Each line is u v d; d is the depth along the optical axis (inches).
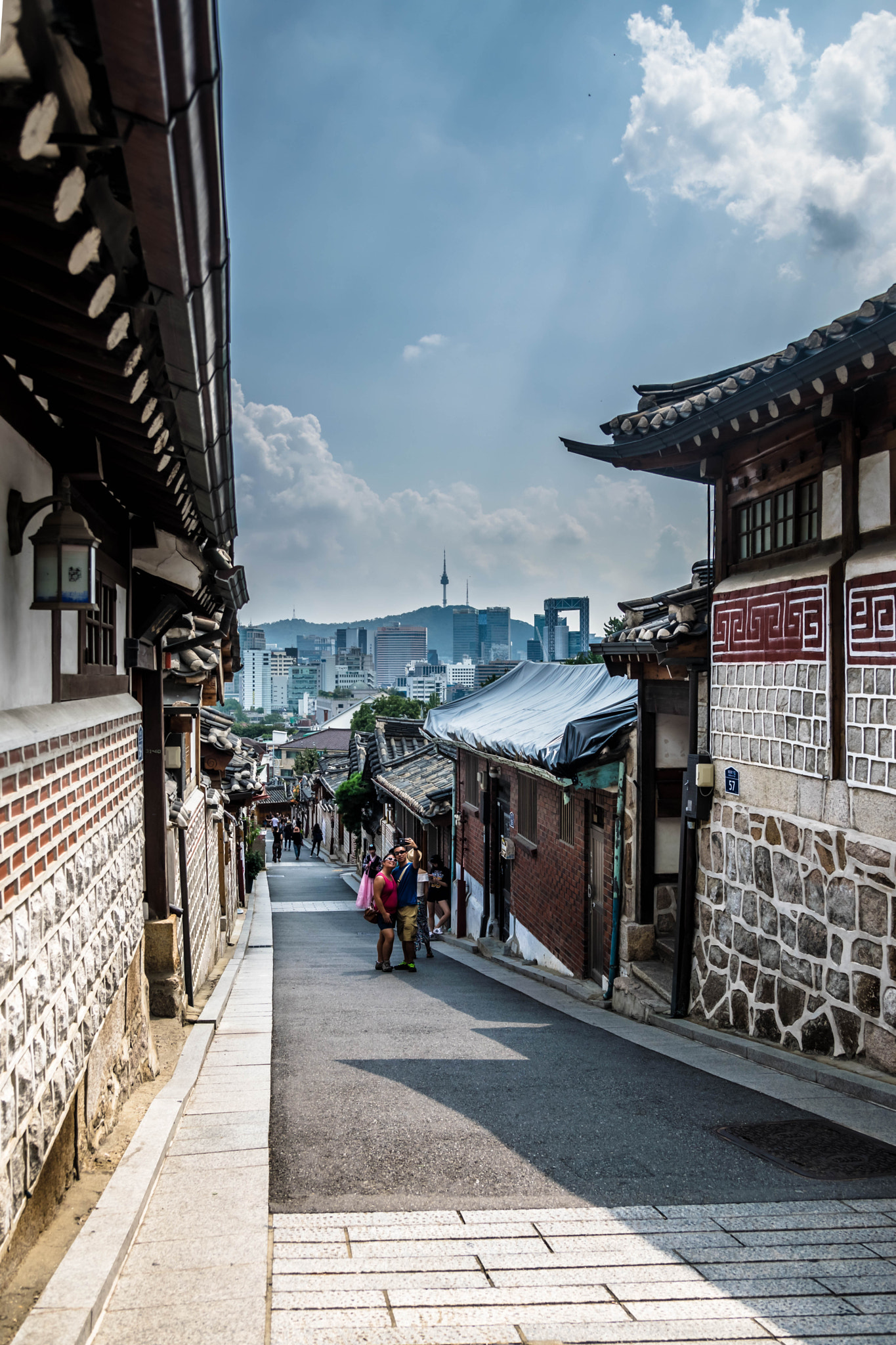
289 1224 150.2
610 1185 170.2
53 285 87.4
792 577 271.9
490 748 545.6
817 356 214.5
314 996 400.2
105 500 208.2
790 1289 126.5
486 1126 205.8
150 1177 157.1
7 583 126.4
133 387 111.3
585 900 443.5
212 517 195.6
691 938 333.1
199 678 346.3
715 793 319.0
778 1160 182.9
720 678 316.5
